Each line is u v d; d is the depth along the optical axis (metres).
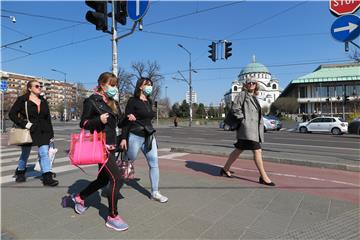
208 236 3.56
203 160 8.80
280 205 4.68
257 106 5.98
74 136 3.88
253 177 6.54
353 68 84.19
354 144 15.51
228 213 4.31
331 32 7.90
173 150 10.84
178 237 3.53
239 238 3.52
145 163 8.19
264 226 3.87
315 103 85.75
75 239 3.47
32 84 5.73
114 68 8.93
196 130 32.50
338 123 26.14
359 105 51.72
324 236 3.60
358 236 3.60
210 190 5.46
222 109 105.94
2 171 7.39
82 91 89.50
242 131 5.95
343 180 6.38
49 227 3.81
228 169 6.55
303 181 6.25
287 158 8.44
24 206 4.58
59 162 8.61
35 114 5.70
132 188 5.55
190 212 4.34
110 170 3.86
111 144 3.94
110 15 8.83
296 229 3.79
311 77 85.94
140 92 4.61
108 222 3.80
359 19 7.44
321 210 4.48
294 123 54.75
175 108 97.81
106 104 3.95
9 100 82.00
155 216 4.17
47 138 5.84
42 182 6.04
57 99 113.75
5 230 3.72
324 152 11.77
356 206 4.68
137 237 3.52
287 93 104.56
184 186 5.73
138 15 8.45
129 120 4.58
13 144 5.67
